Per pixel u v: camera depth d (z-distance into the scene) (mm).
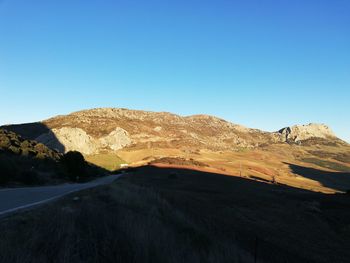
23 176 31328
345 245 24953
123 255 8352
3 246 7039
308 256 19016
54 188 27828
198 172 92875
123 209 14414
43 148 53656
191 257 9289
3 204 15109
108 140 185625
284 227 27625
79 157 51031
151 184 53844
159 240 9492
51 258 7457
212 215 25750
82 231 9625
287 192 57500
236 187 62219
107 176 72688
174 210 18844
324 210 38469
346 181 148250
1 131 48000
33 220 10273
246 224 25578
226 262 10367
